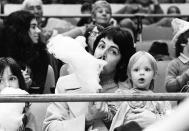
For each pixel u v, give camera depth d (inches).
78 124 209.3
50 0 693.9
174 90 288.4
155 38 533.6
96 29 303.7
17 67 244.5
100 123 218.4
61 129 208.7
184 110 70.1
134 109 212.7
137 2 695.1
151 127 71.2
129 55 249.1
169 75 297.9
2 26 336.8
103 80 249.6
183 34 304.5
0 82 243.3
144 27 538.6
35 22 328.8
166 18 592.7
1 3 650.8
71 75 225.5
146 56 230.1
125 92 230.8
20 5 644.1
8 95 167.5
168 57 404.8
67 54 212.2
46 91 315.3
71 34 424.2
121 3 707.4
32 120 231.6
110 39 249.0
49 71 317.1
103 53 247.0
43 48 323.3
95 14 438.6
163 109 218.2
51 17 510.3
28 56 316.5
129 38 249.1
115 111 224.8
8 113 203.6
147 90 231.3
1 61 243.4
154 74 232.4
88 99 170.2
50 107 222.2
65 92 222.1
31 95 168.1
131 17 518.3
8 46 324.2
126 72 249.6
